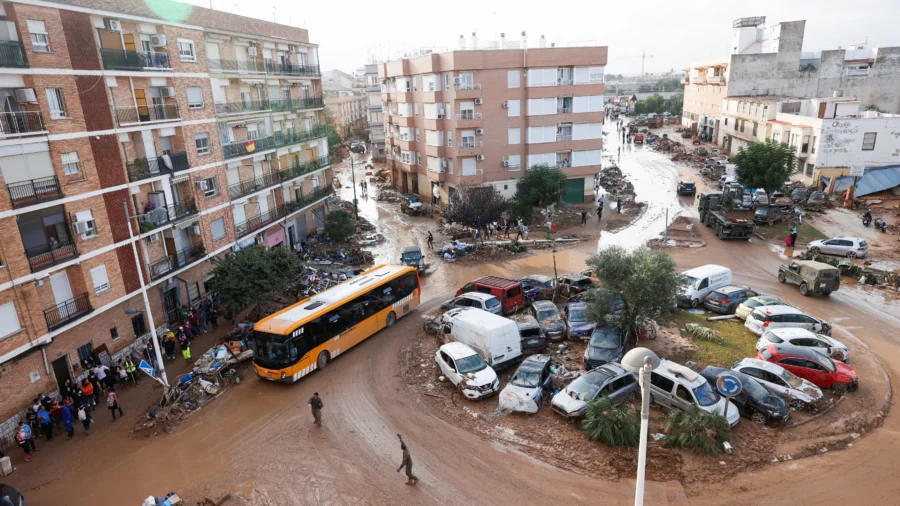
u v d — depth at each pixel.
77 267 21.67
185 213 28.03
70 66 21.28
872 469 15.30
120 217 23.77
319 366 23.05
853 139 48.69
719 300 26.94
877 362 21.45
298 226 42.00
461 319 23.03
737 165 46.44
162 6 26.59
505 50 46.66
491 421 18.58
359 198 61.09
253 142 34.06
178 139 27.73
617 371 19.20
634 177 65.56
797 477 15.08
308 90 43.16
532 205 47.84
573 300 28.05
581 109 49.22
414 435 17.97
